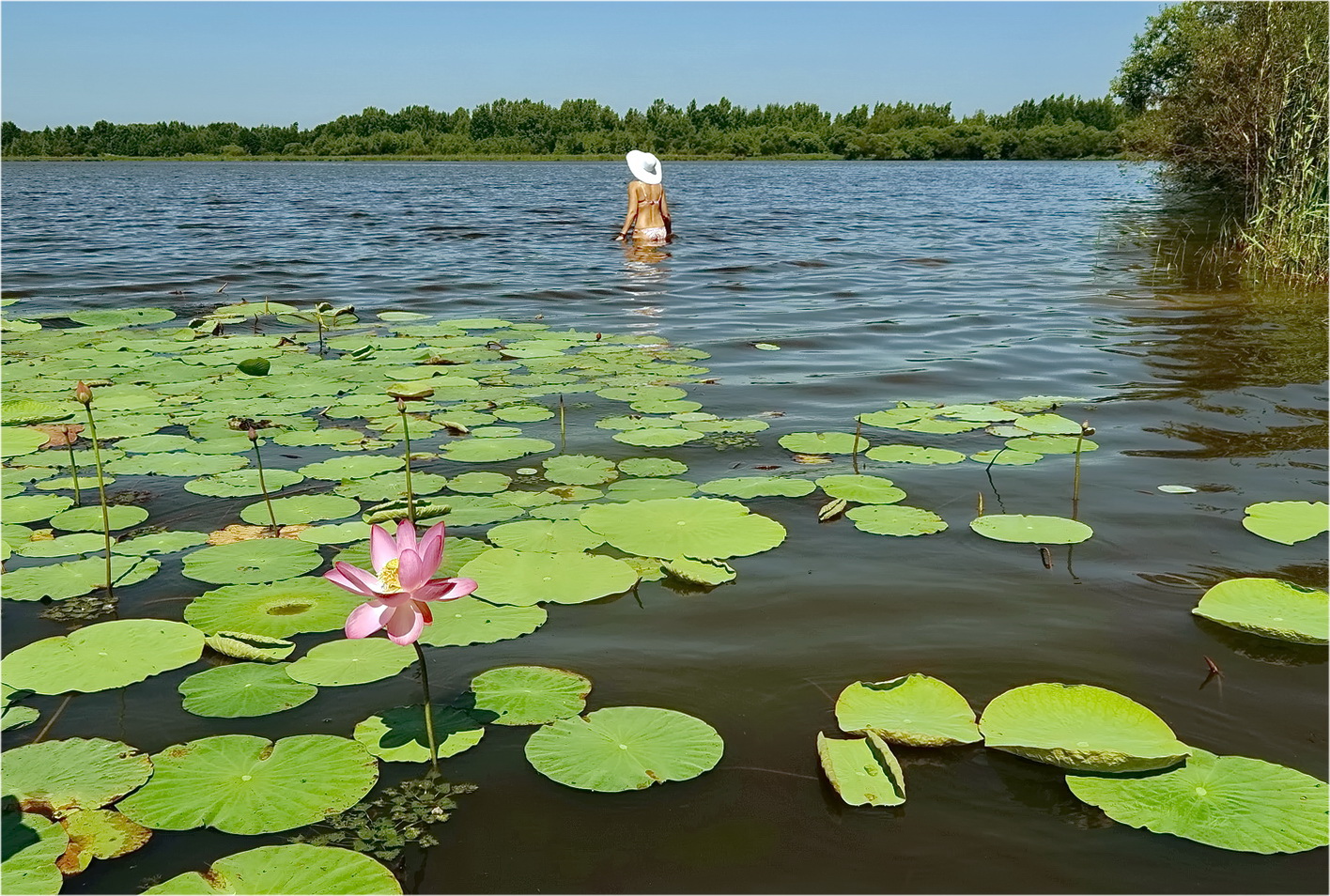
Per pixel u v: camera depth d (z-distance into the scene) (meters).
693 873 1.80
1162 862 1.83
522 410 5.02
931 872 1.81
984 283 9.88
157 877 1.77
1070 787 2.04
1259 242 10.97
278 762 2.10
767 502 3.71
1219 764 2.09
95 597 2.91
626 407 5.13
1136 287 9.45
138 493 3.82
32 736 2.21
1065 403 5.15
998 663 2.54
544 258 11.93
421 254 12.44
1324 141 10.49
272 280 10.04
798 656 2.58
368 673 2.46
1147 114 17.33
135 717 2.29
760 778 2.09
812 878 1.79
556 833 1.91
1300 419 4.80
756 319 7.82
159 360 6.18
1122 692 2.40
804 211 20.31
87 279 10.04
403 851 1.86
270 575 3.03
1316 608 2.75
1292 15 13.57
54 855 1.81
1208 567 3.12
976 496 3.78
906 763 2.15
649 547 3.22
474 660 2.56
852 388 5.57
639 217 13.70
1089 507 3.65
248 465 4.13
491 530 3.37
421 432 4.61
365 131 90.19
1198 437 4.54
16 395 5.22
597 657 2.58
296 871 1.76
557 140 85.50
